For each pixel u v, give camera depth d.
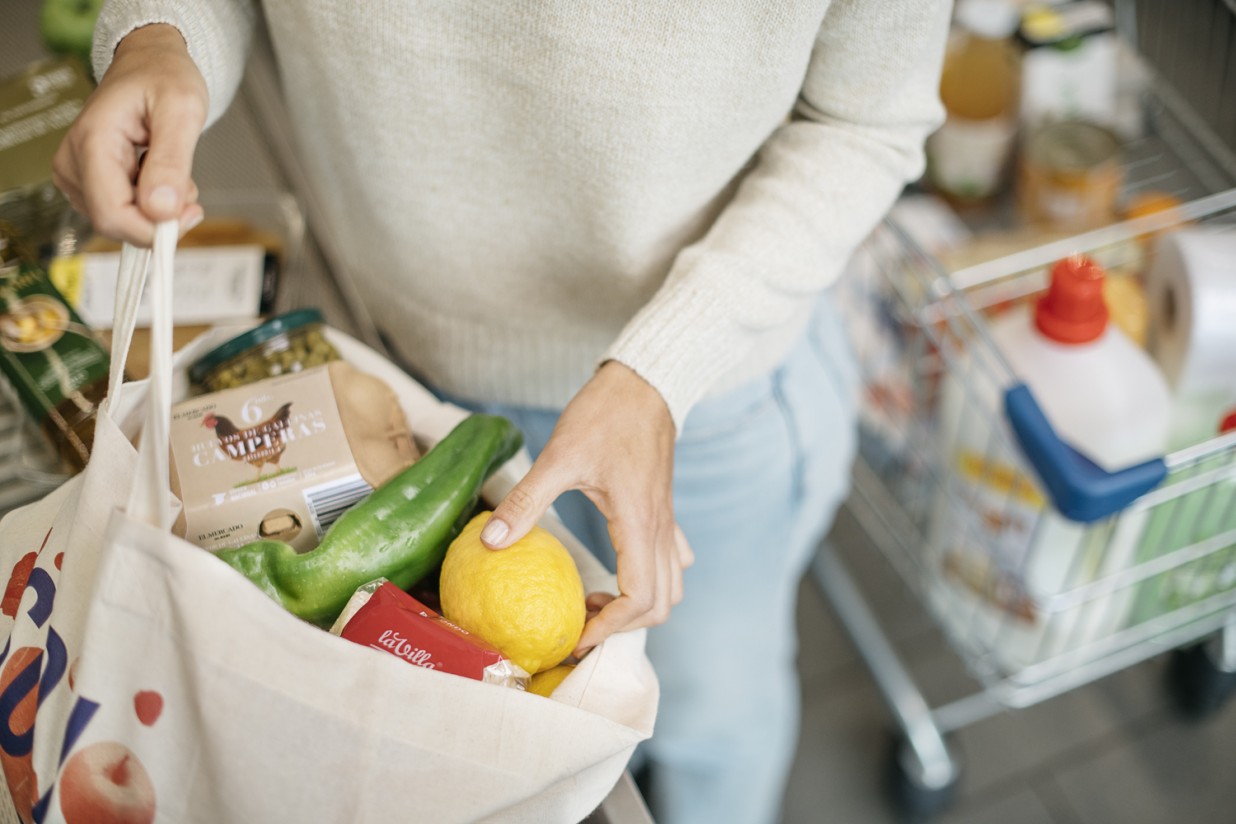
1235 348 1.03
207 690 0.52
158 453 0.49
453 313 0.93
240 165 1.05
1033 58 1.34
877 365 1.37
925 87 0.79
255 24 0.82
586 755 0.54
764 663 1.24
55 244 0.97
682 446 1.00
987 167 1.35
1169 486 1.04
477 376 0.97
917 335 1.22
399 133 0.80
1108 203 1.30
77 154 0.61
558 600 0.60
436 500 0.62
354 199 0.89
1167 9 1.36
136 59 0.65
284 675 0.52
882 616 1.69
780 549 1.15
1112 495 0.92
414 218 0.85
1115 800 1.53
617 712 0.59
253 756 0.53
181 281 0.95
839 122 0.81
